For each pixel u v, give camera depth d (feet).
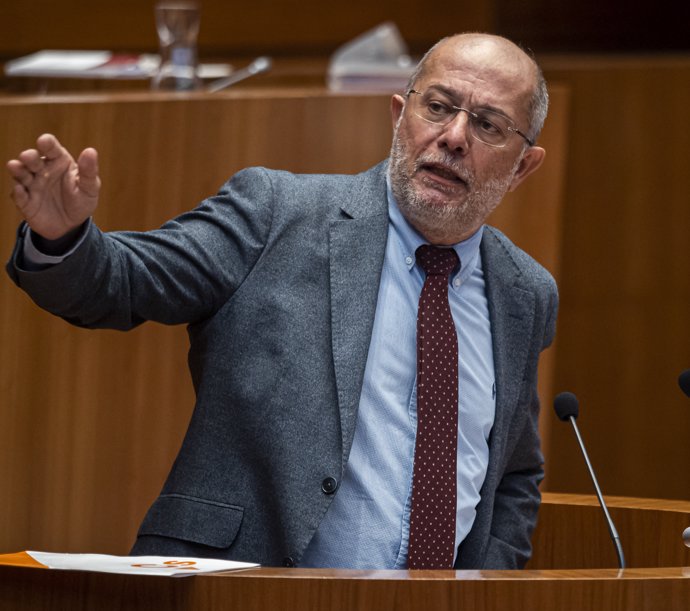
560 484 60.59
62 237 20.66
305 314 24.08
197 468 23.61
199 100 35.22
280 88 44.34
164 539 23.25
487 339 26.37
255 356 23.79
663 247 60.80
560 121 36.29
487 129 25.12
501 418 26.02
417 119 25.08
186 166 35.22
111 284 21.72
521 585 18.22
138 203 35.14
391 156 25.86
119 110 35.04
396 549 23.67
